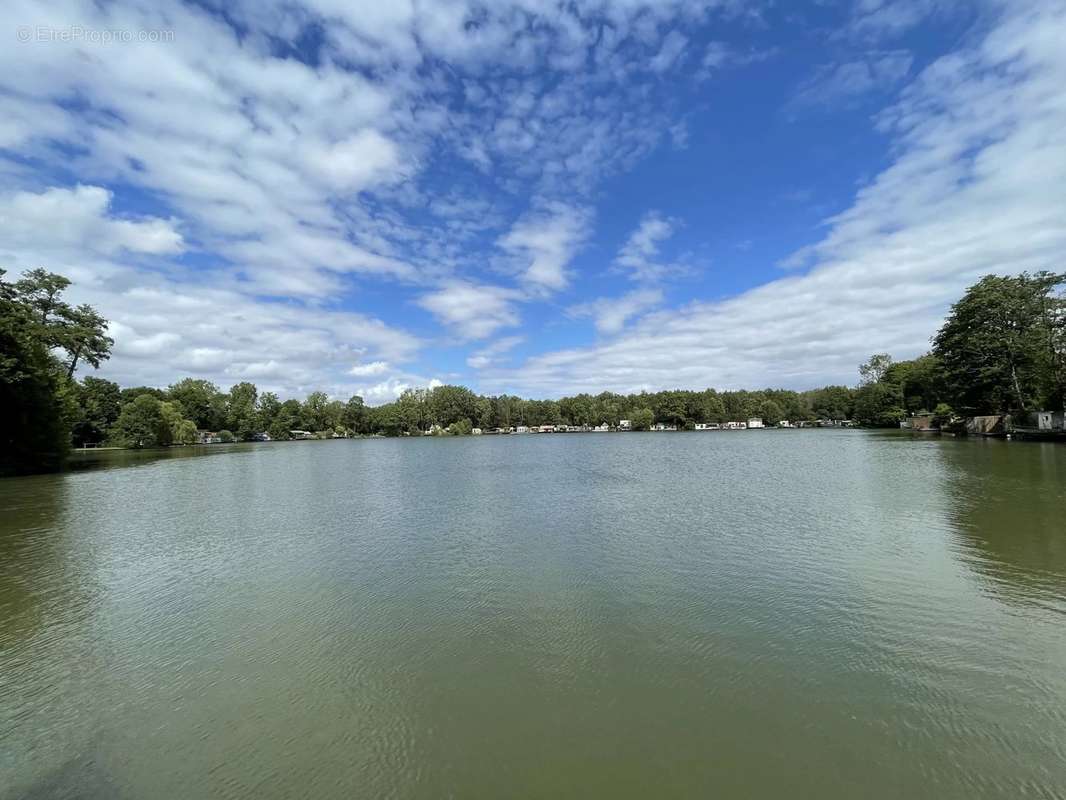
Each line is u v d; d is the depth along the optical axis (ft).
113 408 370.94
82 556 56.49
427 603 39.63
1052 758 20.85
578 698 25.95
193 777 21.01
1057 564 44.42
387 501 93.50
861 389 459.73
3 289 150.61
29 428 155.33
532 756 21.70
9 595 43.80
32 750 23.11
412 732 23.54
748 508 74.64
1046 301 199.62
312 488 115.96
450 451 277.85
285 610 39.06
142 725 24.73
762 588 40.52
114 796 20.10
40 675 29.89
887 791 19.30
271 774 21.01
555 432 643.04
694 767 20.76
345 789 20.03
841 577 42.57
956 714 23.84
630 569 46.37
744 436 407.03
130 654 32.32
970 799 18.84
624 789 19.65
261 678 28.86
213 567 51.39
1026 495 75.56
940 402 314.55
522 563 49.49
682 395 602.44
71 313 201.05
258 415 526.16
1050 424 181.16
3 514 84.28
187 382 465.88
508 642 32.42
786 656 29.55
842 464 135.13
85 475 151.74
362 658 30.89
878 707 24.50
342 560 52.80
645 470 138.10
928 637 31.48
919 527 58.85
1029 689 25.71
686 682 27.12
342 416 582.76
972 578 41.50
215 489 115.96
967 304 221.66
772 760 21.09
